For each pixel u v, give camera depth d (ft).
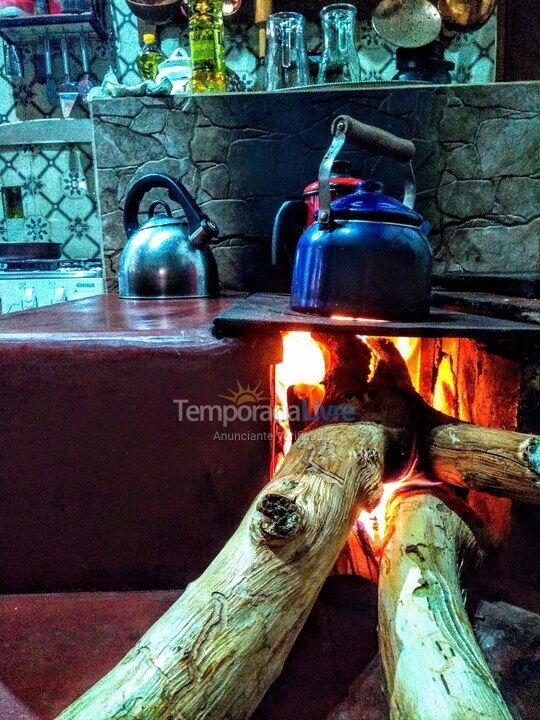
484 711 1.64
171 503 2.92
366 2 6.68
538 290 3.51
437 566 2.37
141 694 1.75
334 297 3.00
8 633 2.57
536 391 3.04
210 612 1.98
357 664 2.36
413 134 5.82
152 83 5.78
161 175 5.14
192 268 5.12
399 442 3.05
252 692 1.94
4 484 2.85
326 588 2.89
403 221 3.11
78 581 2.96
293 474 2.49
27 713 2.08
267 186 5.96
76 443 2.84
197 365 2.82
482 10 6.12
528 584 3.09
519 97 5.75
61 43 7.54
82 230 8.23
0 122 8.01
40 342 2.76
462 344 4.10
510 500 3.10
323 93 5.77
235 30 6.89
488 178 5.90
